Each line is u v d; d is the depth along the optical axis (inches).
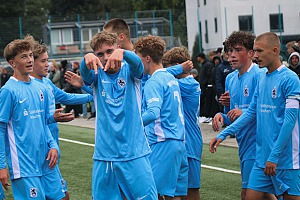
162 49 259.1
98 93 217.3
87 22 1638.8
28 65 252.2
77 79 245.8
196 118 286.4
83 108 852.0
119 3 2773.1
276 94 239.6
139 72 213.8
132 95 217.3
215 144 257.8
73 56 1560.0
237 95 274.1
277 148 235.0
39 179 253.0
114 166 214.4
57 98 302.8
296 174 240.2
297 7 1507.1
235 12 1533.0
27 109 251.4
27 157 250.2
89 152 534.9
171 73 277.4
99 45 214.7
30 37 293.3
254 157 261.6
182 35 1530.5
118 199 215.5
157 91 247.6
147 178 216.8
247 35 268.5
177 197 265.1
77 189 377.4
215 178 390.9
